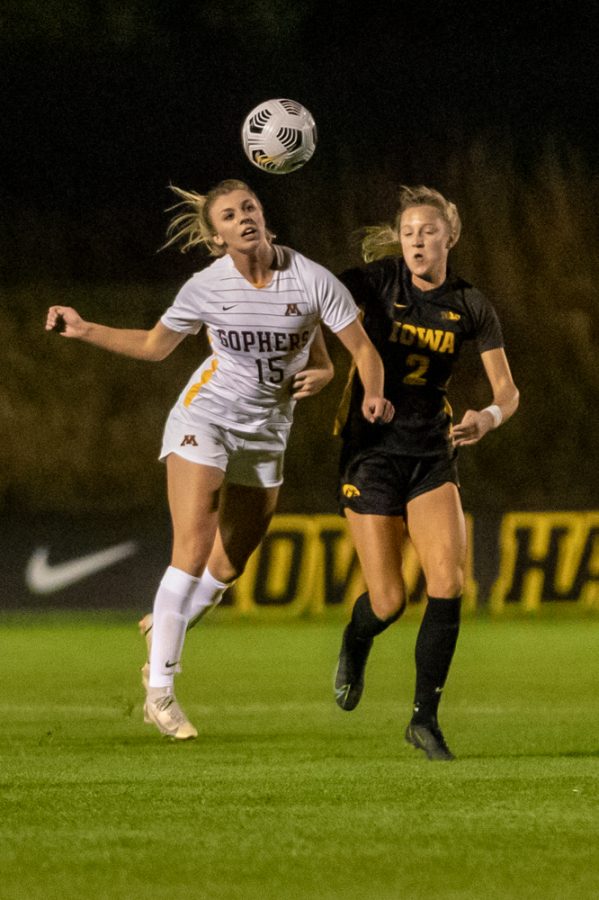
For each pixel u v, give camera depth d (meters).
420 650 23.06
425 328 23.48
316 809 18.22
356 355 23.06
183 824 17.30
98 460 69.56
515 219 76.56
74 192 85.56
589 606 56.69
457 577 23.14
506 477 71.12
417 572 54.41
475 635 49.38
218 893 13.96
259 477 25.17
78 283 76.94
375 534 23.67
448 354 23.58
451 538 23.25
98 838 16.50
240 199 22.98
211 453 24.55
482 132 83.56
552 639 48.16
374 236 24.55
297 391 23.91
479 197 77.00
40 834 16.73
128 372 71.00
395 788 19.78
